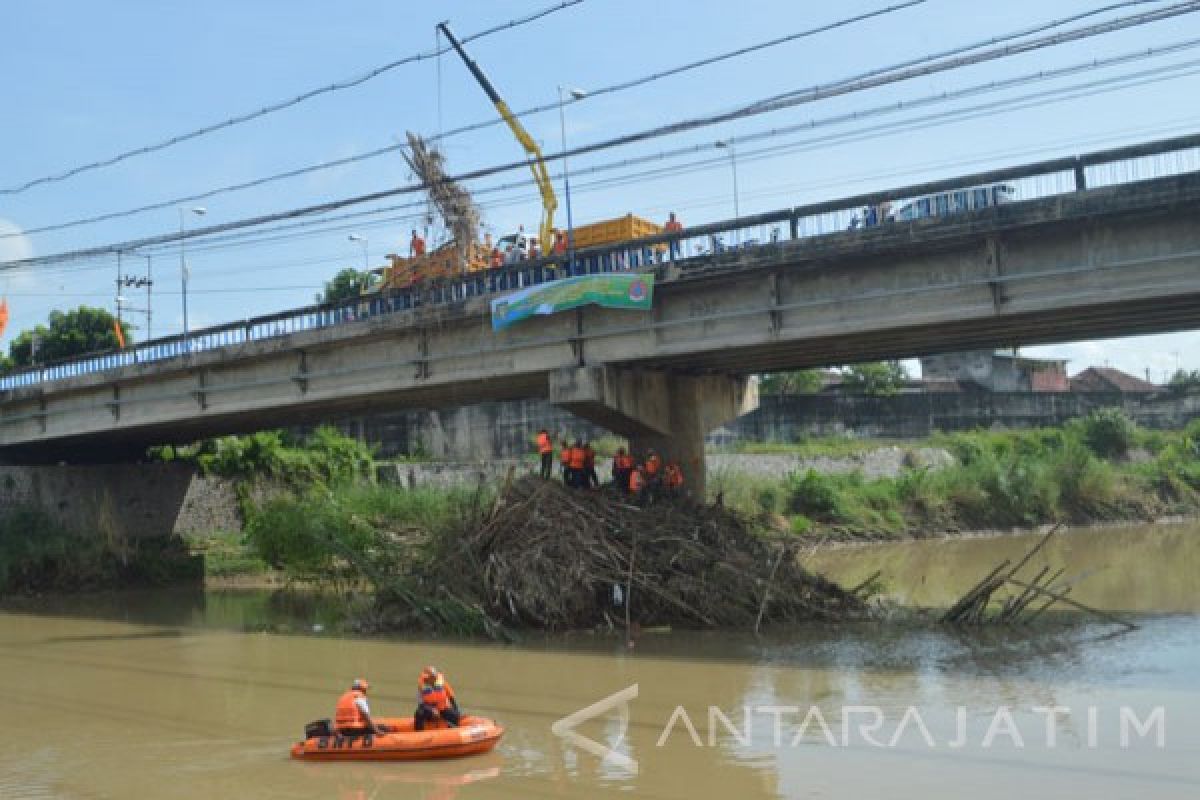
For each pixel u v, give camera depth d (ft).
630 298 88.53
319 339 108.06
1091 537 171.73
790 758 47.98
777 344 85.92
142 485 152.97
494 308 95.30
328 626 98.27
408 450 198.70
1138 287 69.21
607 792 44.06
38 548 137.69
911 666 67.77
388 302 104.83
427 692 51.98
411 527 123.03
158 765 50.75
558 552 87.10
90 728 59.98
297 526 119.34
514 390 110.32
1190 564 128.26
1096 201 68.74
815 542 159.63
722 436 205.16
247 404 116.88
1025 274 72.79
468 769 48.14
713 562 87.30
